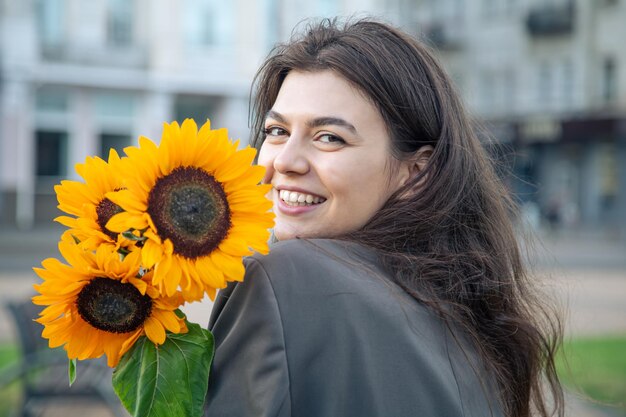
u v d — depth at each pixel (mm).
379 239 1462
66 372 4770
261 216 1272
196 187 1233
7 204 24156
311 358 1234
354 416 1232
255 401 1204
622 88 29766
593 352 6547
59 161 25750
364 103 1492
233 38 26906
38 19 25016
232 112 27203
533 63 31500
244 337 1253
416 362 1285
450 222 1555
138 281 1202
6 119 24219
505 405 1525
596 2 30141
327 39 1549
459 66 32688
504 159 2322
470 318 1490
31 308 4754
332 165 1465
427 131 1567
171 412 1230
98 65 25547
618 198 29922
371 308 1286
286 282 1267
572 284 2814
